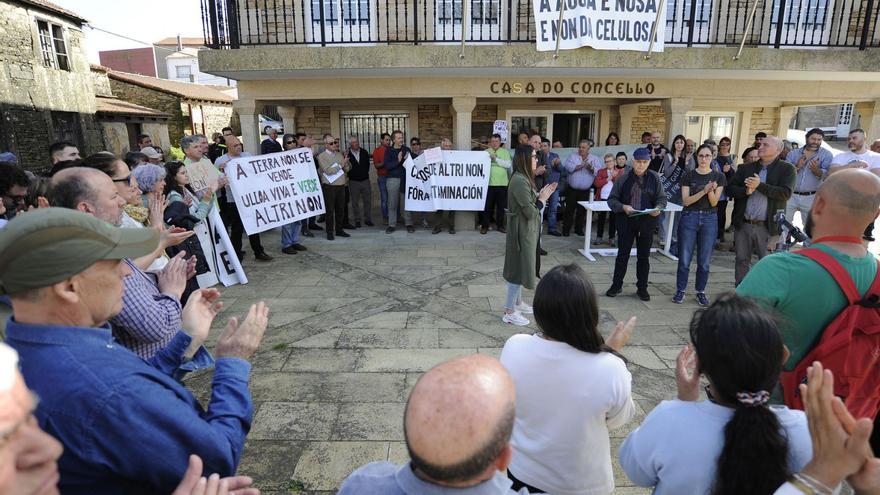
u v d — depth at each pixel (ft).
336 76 26.03
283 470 8.96
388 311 16.79
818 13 29.84
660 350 13.83
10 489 2.48
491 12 29.27
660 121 34.96
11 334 3.65
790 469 3.82
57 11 45.09
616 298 18.11
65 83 46.62
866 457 3.21
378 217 33.86
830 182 5.68
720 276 20.72
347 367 12.86
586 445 5.47
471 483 3.06
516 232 14.93
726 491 3.79
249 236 23.00
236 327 5.17
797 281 5.56
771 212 16.56
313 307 17.19
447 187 27.71
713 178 16.55
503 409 3.03
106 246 3.82
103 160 9.45
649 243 17.43
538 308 5.65
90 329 3.80
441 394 3.00
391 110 34.40
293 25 28.35
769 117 36.01
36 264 3.48
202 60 23.48
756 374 3.86
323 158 26.81
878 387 5.42
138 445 3.56
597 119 35.06
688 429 4.12
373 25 29.40
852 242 5.63
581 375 5.38
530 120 34.78
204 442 3.89
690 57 23.76
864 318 5.32
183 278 7.16
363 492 3.30
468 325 15.55
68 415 3.42
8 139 39.17
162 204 10.56
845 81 27.89
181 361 5.89
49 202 7.04
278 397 11.43
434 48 23.30
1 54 38.83
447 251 24.70
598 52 23.48
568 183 27.81
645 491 8.38
